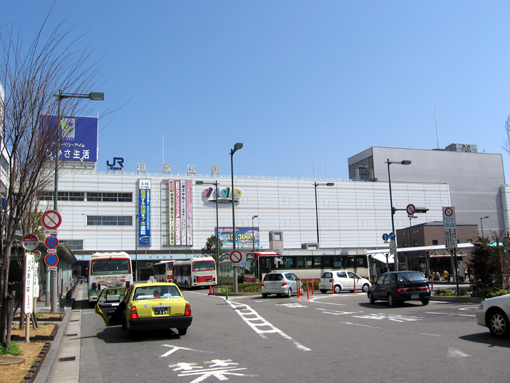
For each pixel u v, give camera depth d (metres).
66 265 49.09
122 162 79.81
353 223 90.12
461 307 18.36
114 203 76.81
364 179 96.44
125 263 26.69
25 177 10.05
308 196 88.69
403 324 13.80
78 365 9.37
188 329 14.24
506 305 10.20
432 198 95.19
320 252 39.34
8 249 9.80
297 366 8.29
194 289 44.62
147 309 11.93
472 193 101.44
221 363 8.82
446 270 47.00
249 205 84.75
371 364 8.19
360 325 13.95
